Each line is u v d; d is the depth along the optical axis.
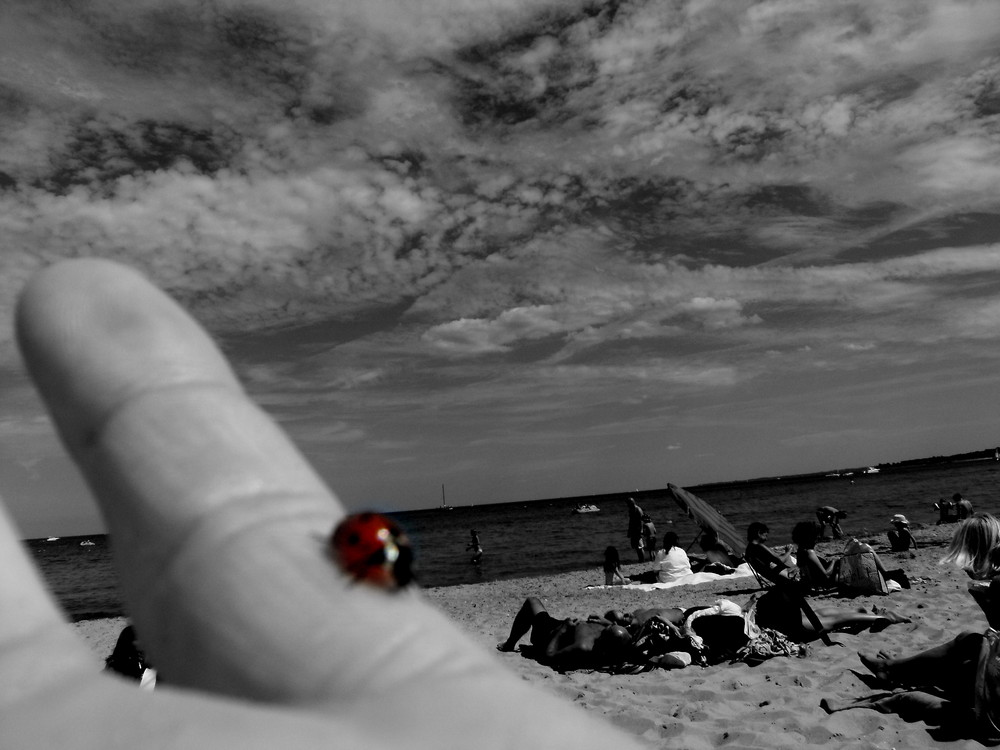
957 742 0.63
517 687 0.06
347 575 0.07
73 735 0.05
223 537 0.07
